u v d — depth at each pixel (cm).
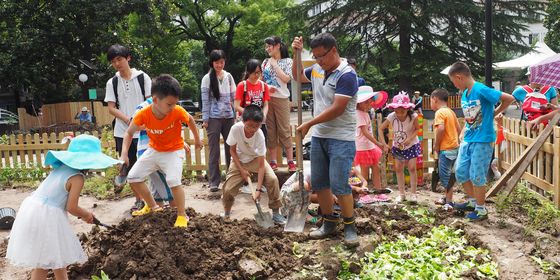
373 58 2895
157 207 518
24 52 2452
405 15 2617
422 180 777
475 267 436
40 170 973
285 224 528
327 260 440
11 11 2466
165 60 3638
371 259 456
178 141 498
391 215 568
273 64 743
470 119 546
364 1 2719
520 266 430
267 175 555
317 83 469
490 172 657
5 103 3067
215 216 501
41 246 355
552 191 618
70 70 2820
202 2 3462
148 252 413
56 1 2477
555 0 2769
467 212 580
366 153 672
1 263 473
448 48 2989
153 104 471
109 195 766
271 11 3644
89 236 491
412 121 632
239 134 543
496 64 2553
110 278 413
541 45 1991
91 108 2525
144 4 2603
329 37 432
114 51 612
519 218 555
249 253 431
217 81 730
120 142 644
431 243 490
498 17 2688
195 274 408
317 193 488
